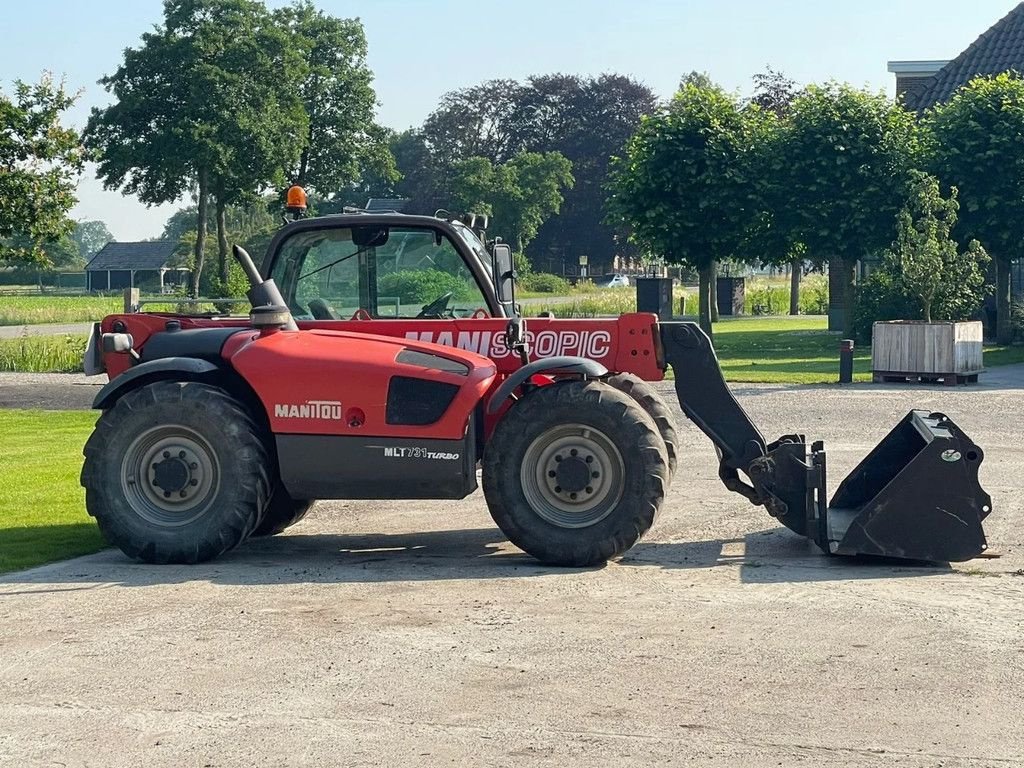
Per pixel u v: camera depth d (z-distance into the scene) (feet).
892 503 24.97
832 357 89.15
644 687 17.57
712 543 28.09
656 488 25.46
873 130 94.73
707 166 97.19
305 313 30.09
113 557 27.37
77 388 74.79
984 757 14.96
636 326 27.86
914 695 17.10
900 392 62.69
